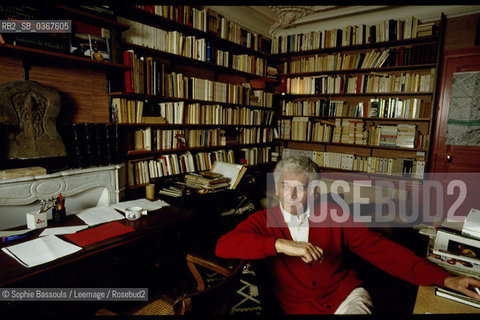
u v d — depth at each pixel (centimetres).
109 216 197
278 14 503
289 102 532
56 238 157
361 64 452
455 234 127
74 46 248
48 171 218
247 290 249
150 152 315
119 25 271
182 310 93
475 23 391
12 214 196
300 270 134
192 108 366
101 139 249
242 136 460
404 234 187
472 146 404
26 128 213
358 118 464
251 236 123
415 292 165
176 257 222
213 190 309
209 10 388
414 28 406
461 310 96
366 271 182
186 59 359
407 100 417
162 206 228
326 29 511
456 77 405
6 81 224
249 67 468
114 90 297
